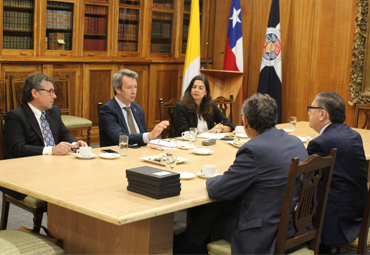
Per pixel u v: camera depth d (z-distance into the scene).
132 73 3.19
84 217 2.20
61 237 2.33
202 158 2.63
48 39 5.04
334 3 5.48
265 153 1.86
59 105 5.23
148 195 1.84
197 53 6.02
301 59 5.89
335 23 5.50
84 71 5.42
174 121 3.74
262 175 1.86
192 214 2.73
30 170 2.19
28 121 2.76
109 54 5.62
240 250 1.90
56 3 5.03
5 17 4.66
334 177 2.31
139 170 1.91
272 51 5.80
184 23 6.43
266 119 1.96
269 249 1.84
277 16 5.75
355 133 2.44
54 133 2.94
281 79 5.94
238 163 1.88
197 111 3.72
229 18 6.19
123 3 5.67
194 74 6.03
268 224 1.85
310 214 2.00
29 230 2.34
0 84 4.68
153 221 1.92
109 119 3.13
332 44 5.55
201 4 6.68
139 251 1.96
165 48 6.29
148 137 2.94
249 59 6.57
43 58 4.98
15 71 4.82
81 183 2.00
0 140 3.19
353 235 2.28
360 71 5.29
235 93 6.01
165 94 6.42
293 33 5.95
